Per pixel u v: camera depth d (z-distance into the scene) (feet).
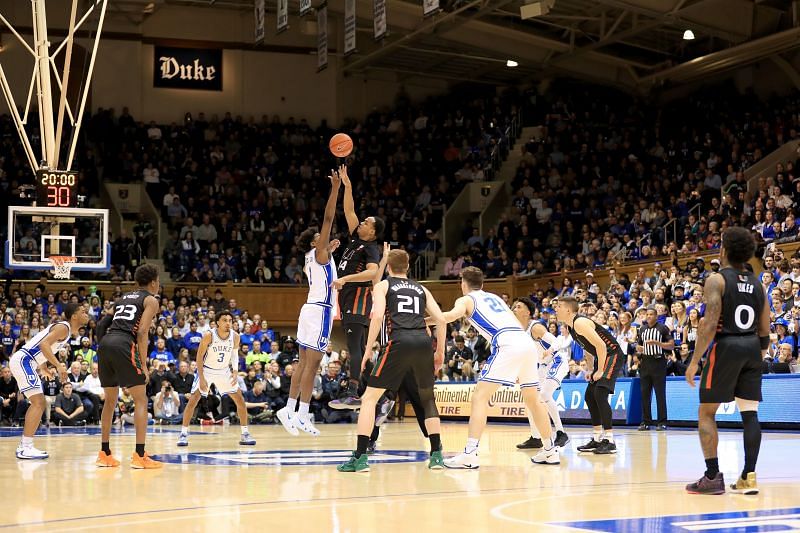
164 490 21.88
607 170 92.94
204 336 37.63
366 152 105.60
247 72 106.93
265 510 18.34
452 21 88.84
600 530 15.81
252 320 79.20
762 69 95.14
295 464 29.09
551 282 75.77
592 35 92.22
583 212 87.66
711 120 93.09
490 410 60.49
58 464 29.84
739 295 21.01
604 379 32.99
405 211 97.50
